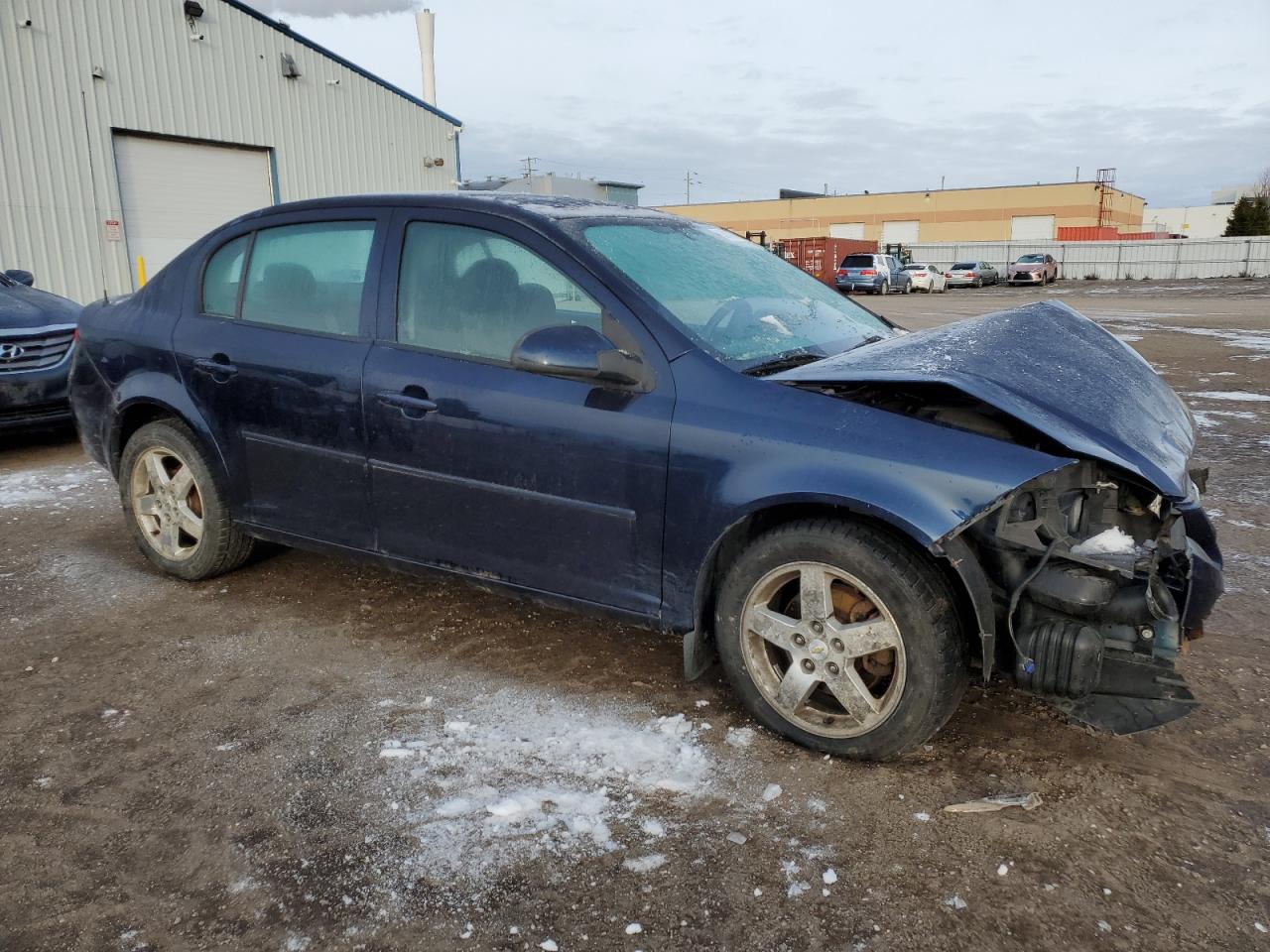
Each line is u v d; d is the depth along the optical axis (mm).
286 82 18094
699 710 3125
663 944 2084
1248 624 3863
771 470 2723
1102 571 2537
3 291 7473
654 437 2910
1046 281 44688
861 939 2100
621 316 3020
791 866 2342
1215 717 3090
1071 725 3025
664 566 2971
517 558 3252
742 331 3178
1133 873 2320
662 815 2547
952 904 2207
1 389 6711
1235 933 2121
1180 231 93000
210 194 17188
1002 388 2660
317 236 3725
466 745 2906
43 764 2820
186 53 16438
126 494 4359
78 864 2359
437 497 3369
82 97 15117
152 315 4180
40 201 14734
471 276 3318
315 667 3459
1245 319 20344
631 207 3832
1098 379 3061
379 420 3436
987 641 2570
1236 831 2486
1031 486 2578
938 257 53000
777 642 2857
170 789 2676
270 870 2334
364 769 2775
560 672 3414
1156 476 2545
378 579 4355
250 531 3994
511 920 2158
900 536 2658
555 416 3066
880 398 2873
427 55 22344
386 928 2137
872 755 2758
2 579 4383
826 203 72438
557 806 2586
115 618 3924
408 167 20656
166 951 2070
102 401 4371
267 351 3744
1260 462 6742
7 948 2074
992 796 2631
